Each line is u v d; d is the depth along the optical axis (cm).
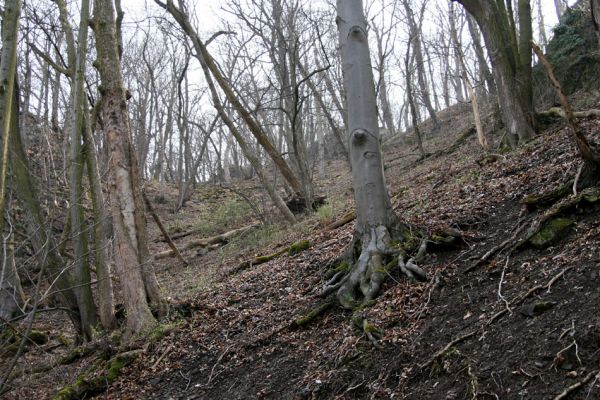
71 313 789
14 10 433
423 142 2533
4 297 896
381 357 425
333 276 580
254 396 468
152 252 1580
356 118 568
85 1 809
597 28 620
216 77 1363
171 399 525
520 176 684
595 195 456
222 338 608
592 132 736
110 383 587
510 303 398
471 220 592
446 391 351
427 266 525
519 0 1035
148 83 2895
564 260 415
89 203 1009
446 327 418
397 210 862
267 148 1455
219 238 1533
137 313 675
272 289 712
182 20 1341
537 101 1430
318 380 436
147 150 3106
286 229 1298
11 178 745
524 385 316
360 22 570
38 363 730
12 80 431
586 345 316
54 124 1152
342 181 2303
